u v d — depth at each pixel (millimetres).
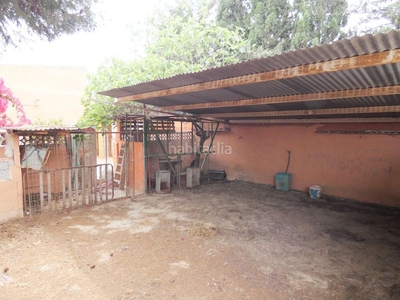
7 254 3219
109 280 2699
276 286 2654
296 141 6984
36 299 2373
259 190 7031
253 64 2742
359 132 5832
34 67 10930
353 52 2262
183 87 4066
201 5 10906
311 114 5195
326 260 3238
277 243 3713
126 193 6332
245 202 5836
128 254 3285
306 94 3797
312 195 6301
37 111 10852
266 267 3033
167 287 2598
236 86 3590
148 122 6625
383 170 5566
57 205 5203
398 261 3240
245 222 4555
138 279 2727
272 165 7531
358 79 2918
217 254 3330
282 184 6992
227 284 2668
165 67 7414
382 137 5555
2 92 5781
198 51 8773
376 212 5184
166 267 2984
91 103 7676
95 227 4188
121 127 7602
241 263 3113
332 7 10609
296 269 3004
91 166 5383
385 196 5559
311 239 3873
